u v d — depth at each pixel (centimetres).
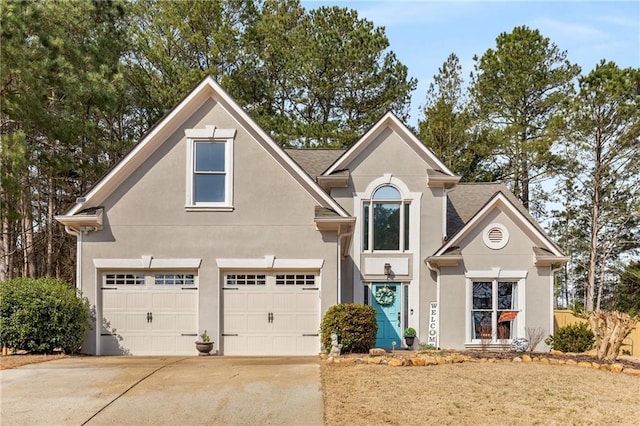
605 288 4181
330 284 1867
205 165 1898
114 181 1877
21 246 3347
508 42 3822
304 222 1880
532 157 3756
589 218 3928
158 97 3456
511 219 2119
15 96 2286
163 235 1872
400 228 2191
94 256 1859
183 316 1861
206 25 3709
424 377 1368
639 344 2369
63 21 2644
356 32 3922
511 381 1362
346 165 2200
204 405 1141
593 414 1123
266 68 4081
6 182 2153
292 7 4594
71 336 1744
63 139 2519
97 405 1145
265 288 1878
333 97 4003
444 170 2188
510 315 2088
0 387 1287
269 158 1895
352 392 1220
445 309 2098
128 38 3241
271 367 1502
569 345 1991
